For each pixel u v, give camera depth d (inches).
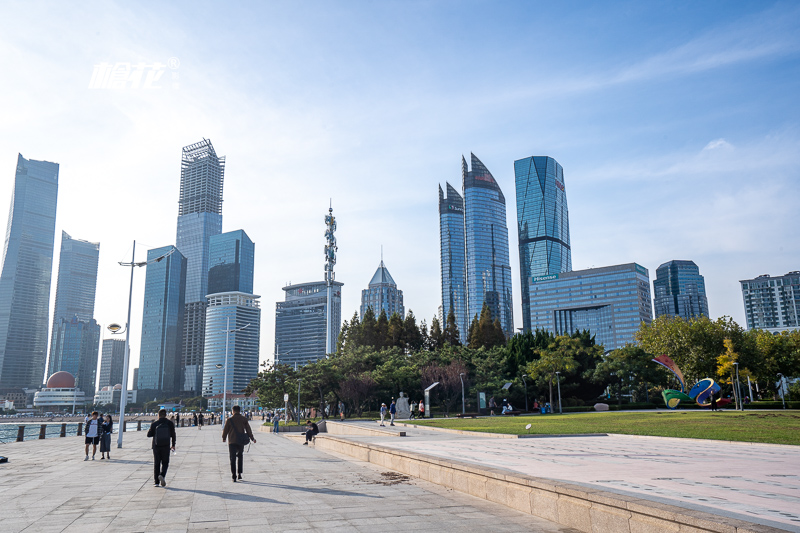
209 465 769.6
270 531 332.5
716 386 2071.9
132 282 1269.7
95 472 687.7
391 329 3855.8
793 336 2965.1
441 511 394.6
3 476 644.1
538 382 3068.4
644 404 2925.7
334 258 4458.7
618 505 296.4
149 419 6688.0
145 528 343.9
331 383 2861.7
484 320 4018.2
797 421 1154.0
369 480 574.9
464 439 1042.1
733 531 225.8
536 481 378.3
